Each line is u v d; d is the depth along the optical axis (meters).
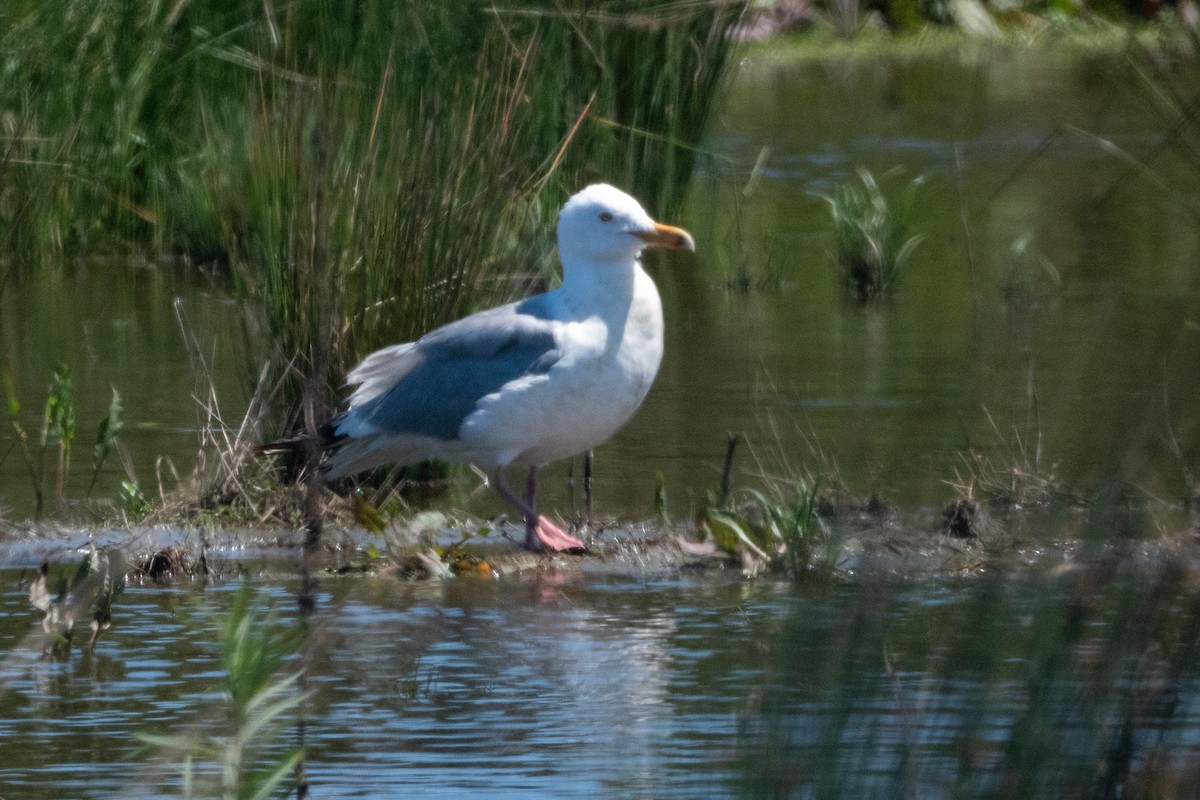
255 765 7.24
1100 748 5.74
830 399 13.64
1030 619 6.14
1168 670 6.00
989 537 9.91
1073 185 22.00
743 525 10.38
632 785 6.90
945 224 20.39
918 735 6.21
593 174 19.25
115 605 9.68
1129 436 6.32
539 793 6.88
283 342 12.60
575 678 8.28
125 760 7.35
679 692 8.05
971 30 37.34
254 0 19.17
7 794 6.98
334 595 9.88
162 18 20.03
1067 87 29.70
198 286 18.62
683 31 20.12
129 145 20.27
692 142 20.59
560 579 10.18
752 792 5.88
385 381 11.05
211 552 10.86
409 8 16.22
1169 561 6.61
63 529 11.20
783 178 23.31
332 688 8.21
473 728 7.63
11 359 15.45
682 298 17.88
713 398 14.01
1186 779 5.79
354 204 12.69
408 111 14.52
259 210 14.06
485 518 11.69
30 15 19.70
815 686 6.01
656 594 9.77
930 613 8.38
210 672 8.50
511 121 14.81
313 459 6.31
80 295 18.22
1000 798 5.73
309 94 14.39
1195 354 7.05
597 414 10.80
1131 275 17.75
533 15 17.77
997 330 15.28
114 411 11.84
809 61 35.16
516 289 13.98
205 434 12.41
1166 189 10.05
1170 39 9.43
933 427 12.51
